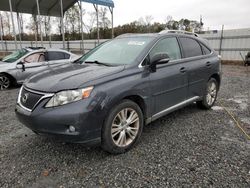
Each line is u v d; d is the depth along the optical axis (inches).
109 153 122.8
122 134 122.8
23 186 96.6
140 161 115.2
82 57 171.0
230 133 149.6
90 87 107.5
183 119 176.6
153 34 159.2
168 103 151.9
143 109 135.3
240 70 529.7
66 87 106.1
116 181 99.2
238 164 111.3
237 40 676.1
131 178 101.2
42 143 136.5
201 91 187.2
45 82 115.3
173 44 162.7
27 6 700.0
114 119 117.0
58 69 138.5
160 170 106.9
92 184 97.4
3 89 308.5
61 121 103.1
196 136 144.8
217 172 104.7
